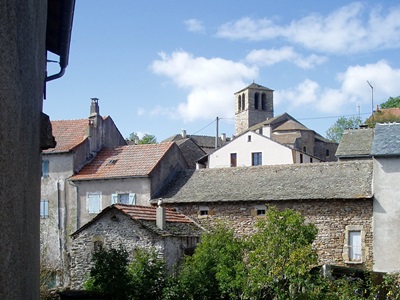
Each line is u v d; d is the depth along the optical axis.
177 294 19.44
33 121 6.13
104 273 18.97
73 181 32.44
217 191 28.62
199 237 25.92
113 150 34.19
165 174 31.73
